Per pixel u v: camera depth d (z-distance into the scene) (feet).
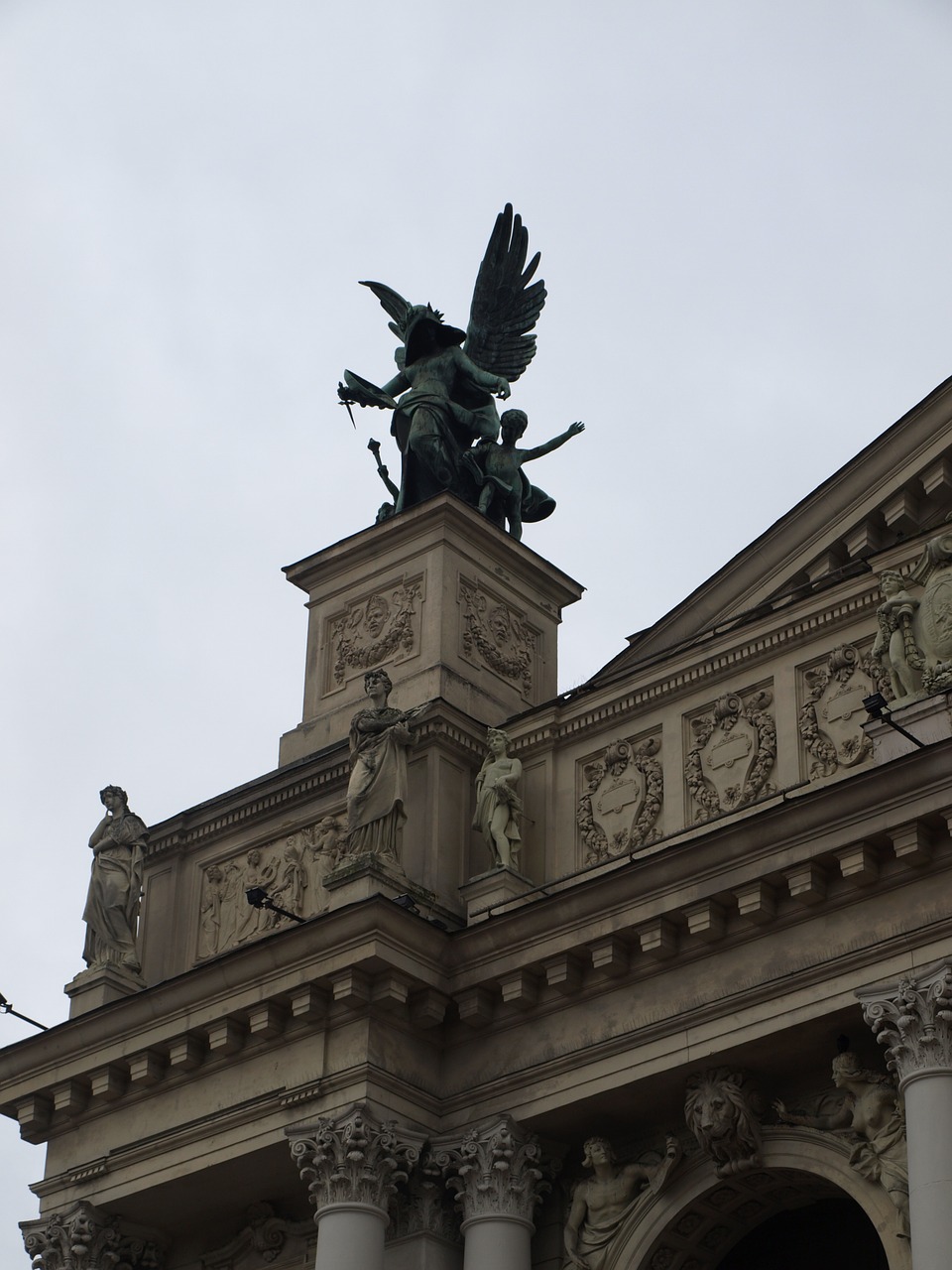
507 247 229.04
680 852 166.61
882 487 181.78
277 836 200.54
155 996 186.09
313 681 209.26
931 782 156.87
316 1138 173.99
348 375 222.07
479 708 198.70
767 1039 163.63
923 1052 153.58
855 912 161.79
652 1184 171.53
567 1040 173.68
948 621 164.55
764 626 179.93
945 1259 146.92
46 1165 194.80
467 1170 173.68
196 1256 193.57
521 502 216.33
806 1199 172.14
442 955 178.09
